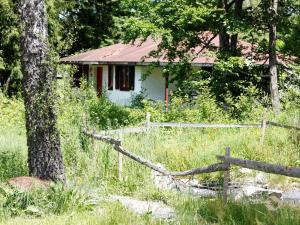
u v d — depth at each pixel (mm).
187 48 23312
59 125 10195
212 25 22891
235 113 20734
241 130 15781
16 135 16672
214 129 16547
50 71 9586
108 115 22625
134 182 10297
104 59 33000
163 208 8273
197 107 20734
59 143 9727
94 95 25875
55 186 8336
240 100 21156
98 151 11500
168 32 21844
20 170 10555
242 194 8844
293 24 23391
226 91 23016
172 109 20219
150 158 12242
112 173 11008
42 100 9477
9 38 30141
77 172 10586
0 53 30641
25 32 9469
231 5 23969
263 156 13195
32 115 9555
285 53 24922
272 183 10586
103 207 7949
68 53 43250
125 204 8438
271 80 22297
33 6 9422
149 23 22141
